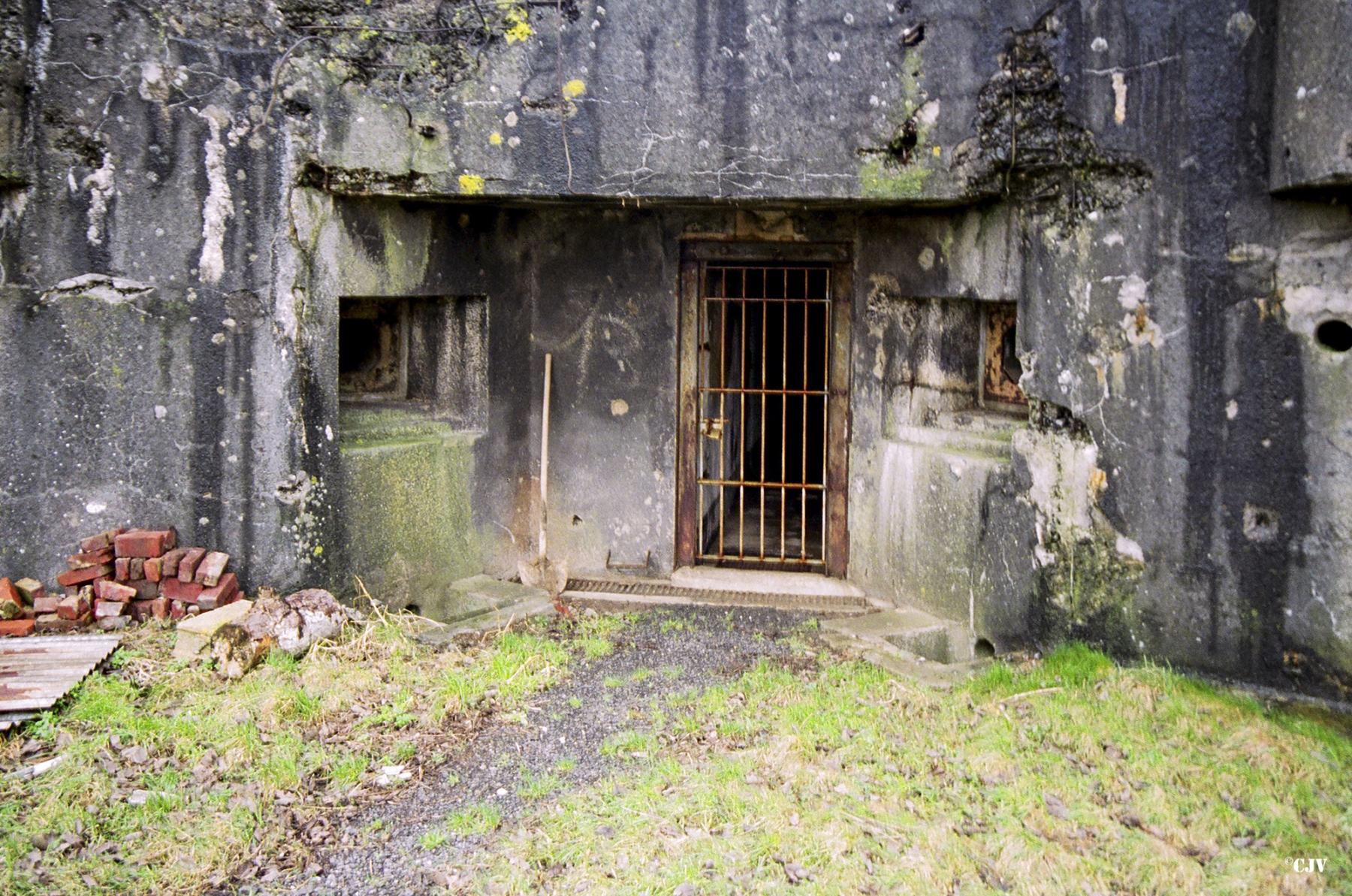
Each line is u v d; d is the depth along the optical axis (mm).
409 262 5805
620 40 5227
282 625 4945
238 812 3795
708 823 3770
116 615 5129
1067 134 4914
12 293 5012
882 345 6375
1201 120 4539
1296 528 4414
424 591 6113
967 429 5969
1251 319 4473
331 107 5176
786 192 5199
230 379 5203
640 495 6793
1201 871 3451
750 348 8234
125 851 3570
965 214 5594
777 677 5070
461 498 6379
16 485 5094
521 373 6754
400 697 4695
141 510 5262
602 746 4406
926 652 5758
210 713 4359
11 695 4254
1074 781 3971
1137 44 4684
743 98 5176
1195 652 4734
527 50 5266
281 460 5234
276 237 5152
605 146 5266
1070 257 5016
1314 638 4387
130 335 5148
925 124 5074
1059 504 5148
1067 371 5082
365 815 3891
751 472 8539
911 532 6129
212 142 5078
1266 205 4402
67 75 4973
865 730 4449
